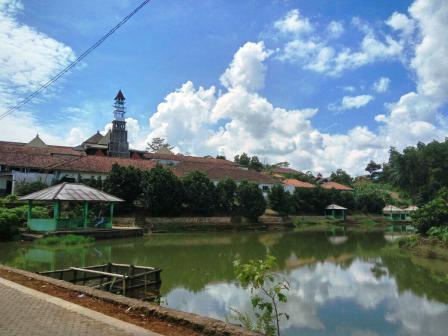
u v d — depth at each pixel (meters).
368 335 10.95
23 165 46.34
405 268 22.39
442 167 96.94
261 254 26.88
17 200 37.53
